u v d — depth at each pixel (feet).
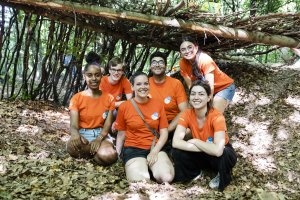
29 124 14.75
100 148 12.10
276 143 14.11
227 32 15.29
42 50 20.18
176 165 11.45
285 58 24.16
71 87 18.76
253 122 15.38
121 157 12.53
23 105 16.88
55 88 18.53
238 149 13.92
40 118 15.72
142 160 11.67
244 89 17.42
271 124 15.10
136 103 12.07
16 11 16.65
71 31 18.45
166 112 13.24
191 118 11.46
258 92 17.13
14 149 12.32
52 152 12.69
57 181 10.31
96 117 12.52
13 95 18.08
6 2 14.73
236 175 12.07
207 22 15.20
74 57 18.10
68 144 12.21
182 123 11.50
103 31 16.28
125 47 18.54
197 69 13.11
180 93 13.12
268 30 16.03
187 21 14.85
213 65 12.92
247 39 15.75
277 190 11.33
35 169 10.80
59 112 17.15
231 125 15.40
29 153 12.34
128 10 14.32
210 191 10.87
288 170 12.55
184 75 13.97
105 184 10.62
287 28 16.15
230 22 15.42
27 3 13.66
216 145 10.69
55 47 17.34
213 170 11.85
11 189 9.46
